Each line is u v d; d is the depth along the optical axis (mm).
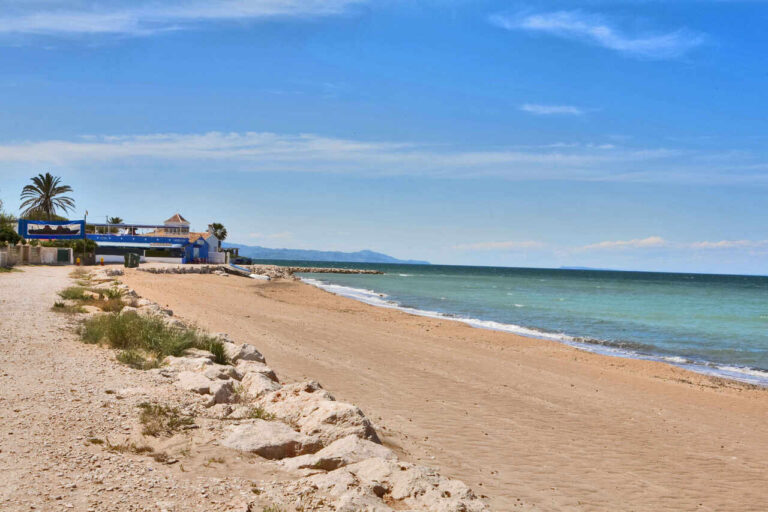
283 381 12906
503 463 8961
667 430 12578
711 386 19109
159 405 8094
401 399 12836
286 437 7262
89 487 5258
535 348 24891
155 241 77125
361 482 5898
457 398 13508
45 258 54906
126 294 24594
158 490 5352
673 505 8070
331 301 44000
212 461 6309
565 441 10750
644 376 20062
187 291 36750
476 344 24641
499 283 110688
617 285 119562
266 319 26266
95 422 7184
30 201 83375
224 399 9234
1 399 7832
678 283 153250
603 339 32000
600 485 8508
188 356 12883
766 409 16047
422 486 5785
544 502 7422
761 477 9797
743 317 46812
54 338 13203
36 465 5637
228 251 91812
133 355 11727
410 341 23422
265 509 5105
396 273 167000
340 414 7992
